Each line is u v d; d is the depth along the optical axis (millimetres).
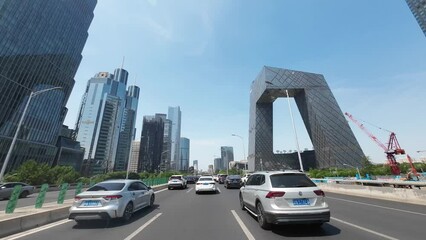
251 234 6996
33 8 70250
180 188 27734
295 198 7086
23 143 65438
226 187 26734
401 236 6637
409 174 28344
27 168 36906
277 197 7125
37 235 7188
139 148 128625
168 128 157250
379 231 7164
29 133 68062
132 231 7547
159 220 9188
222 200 15250
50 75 77812
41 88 73812
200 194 19672
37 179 37094
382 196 15617
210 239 6578
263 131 131500
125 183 10016
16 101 64500
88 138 138250
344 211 10656
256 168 125938
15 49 64750
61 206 11422
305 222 6875
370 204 12922
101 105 146750
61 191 12672
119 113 145625
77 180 50594
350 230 7305
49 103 77000
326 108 115500
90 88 158875
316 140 113000
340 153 107938
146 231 7523
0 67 60438
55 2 79188
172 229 7730
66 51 85312
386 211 10633
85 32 97125
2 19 61156
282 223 6895
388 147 80562
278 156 142375
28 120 68000
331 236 6684
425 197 12609
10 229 7359
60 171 47250
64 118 96062
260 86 126938
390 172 71438
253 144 134375
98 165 133000
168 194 19969
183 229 7707
